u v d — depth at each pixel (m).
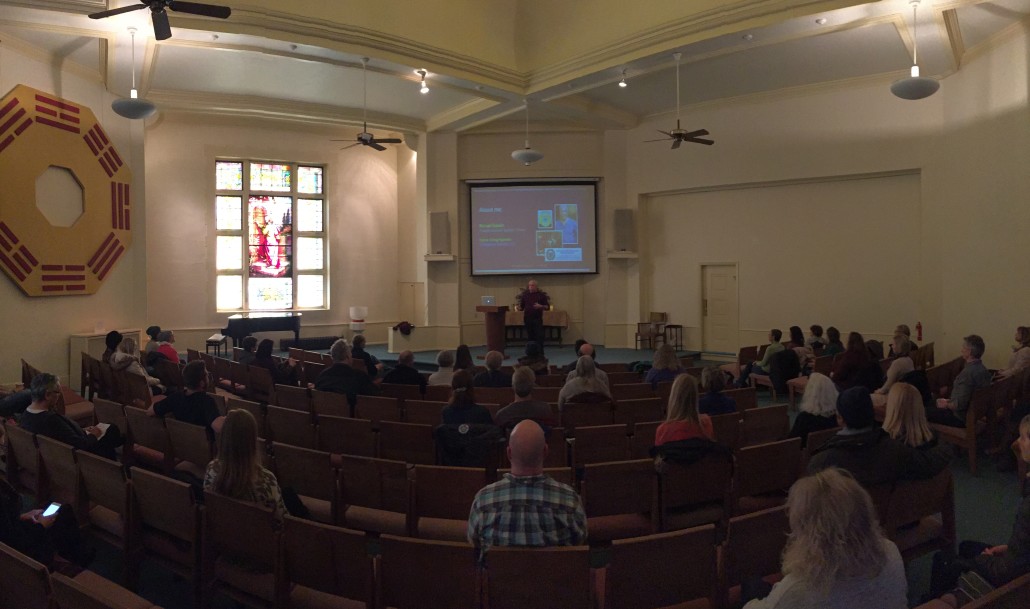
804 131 11.19
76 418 5.73
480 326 13.97
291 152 13.54
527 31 10.09
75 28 7.35
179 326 12.59
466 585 2.15
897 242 10.66
